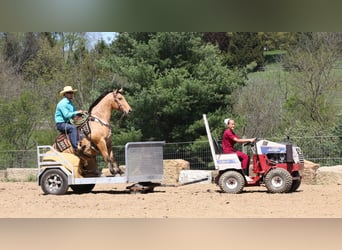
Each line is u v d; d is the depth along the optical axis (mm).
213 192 14828
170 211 11414
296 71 31234
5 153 24969
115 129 26984
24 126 27328
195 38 27297
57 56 34031
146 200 13227
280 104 30609
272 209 11586
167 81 26328
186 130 26609
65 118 14914
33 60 34250
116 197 13930
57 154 14828
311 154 21734
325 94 30469
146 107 26281
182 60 27391
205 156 25594
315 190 15172
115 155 26031
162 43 26906
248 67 29000
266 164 14391
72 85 32531
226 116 26797
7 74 32531
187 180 19094
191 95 26344
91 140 14695
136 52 27297
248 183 14422
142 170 14727
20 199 13719
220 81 26844
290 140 22188
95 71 33156
